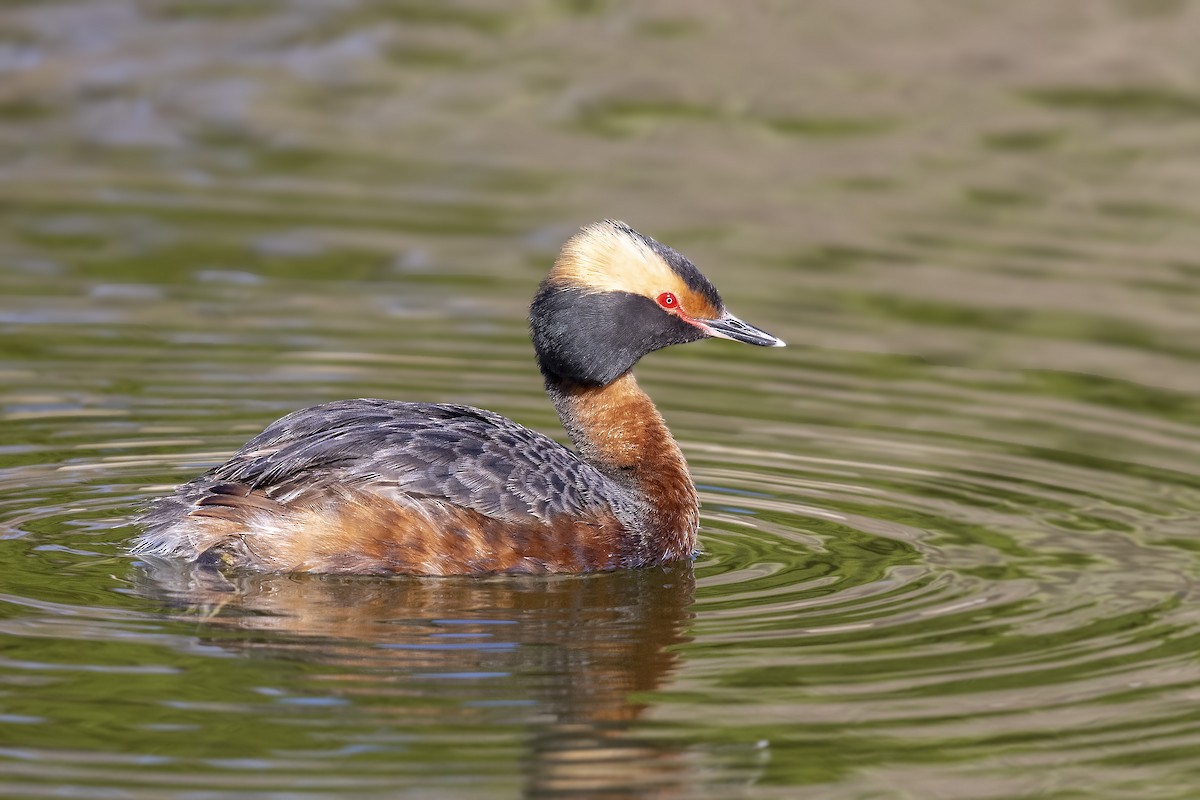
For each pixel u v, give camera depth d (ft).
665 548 43.29
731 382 57.93
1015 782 31.73
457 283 65.72
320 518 40.70
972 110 80.69
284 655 36.04
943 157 77.51
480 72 84.48
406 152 78.28
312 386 55.26
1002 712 34.32
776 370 58.95
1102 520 45.96
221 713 33.32
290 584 40.40
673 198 73.97
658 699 34.68
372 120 80.64
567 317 45.78
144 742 32.17
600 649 36.94
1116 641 37.81
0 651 35.68
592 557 42.16
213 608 38.52
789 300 64.64
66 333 59.47
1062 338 61.62
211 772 31.17
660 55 85.51
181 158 77.41
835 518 46.14
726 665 36.37
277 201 73.31
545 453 42.93
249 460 41.73
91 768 31.22
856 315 63.46
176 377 55.72
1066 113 80.18
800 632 38.22
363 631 37.58
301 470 41.11
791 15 88.74
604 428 46.29
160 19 87.61
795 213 72.79
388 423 42.04
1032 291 65.77
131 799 30.25
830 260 68.49
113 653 35.86
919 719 33.99
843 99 81.71
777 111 80.89
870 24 87.66
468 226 71.36
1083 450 51.62
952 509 46.80
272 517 40.70
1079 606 39.81
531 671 35.76
